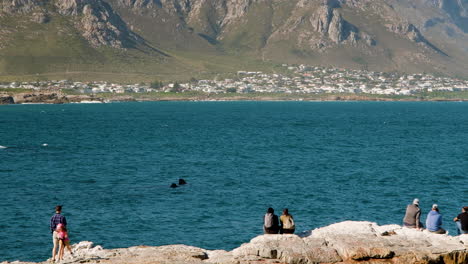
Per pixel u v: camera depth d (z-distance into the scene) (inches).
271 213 1546.5
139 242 2052.2
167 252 1425.9
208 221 2325.3
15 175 3435.0
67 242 1459.2
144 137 6210.6
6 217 2352.4
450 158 4389.8
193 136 6397.6
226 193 2898.6
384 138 6294.3
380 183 3196.4
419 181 3262.8
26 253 1918.1
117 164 3976.4
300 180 3297.2
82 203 2645.2
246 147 5187.0
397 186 3100.4
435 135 6776.6
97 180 3289.9
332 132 7185.0
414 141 5925.2
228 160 4224.9
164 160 4210.1
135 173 3565.5
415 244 1409.9
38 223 2274.9
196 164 3998.5
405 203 2669.8
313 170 3705.7
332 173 3567.9
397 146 5369.1
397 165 3961.6
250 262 1337.4
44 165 3890.3
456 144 5600.4
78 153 4633.4
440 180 3299.7
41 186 3073.3
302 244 1397.6
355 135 6712.6
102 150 4872.0
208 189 3006.9
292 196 2815.0
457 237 1501.0
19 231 2158.0
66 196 2802.7
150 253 1421.0
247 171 3656.5
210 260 1363.2
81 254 1466.5
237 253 1384.1
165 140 5856.3
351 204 2642.7
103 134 6589.6
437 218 1553.9
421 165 3961.6
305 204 2640.3
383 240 1424.7
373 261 1333.7
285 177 3408.0
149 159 4266.7
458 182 3238.2
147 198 2770.7
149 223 2292.1
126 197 2790.4
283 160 4229.8
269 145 5393.7
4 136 6220.5
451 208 2571.4
